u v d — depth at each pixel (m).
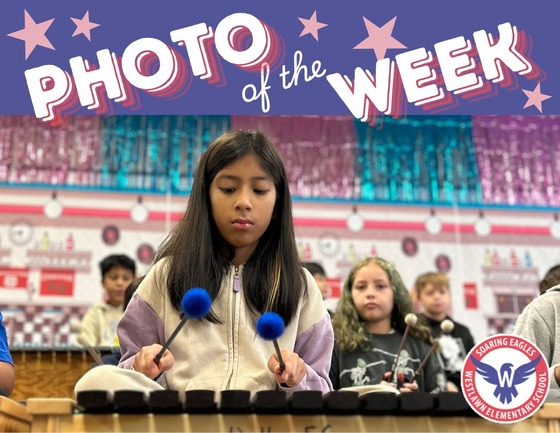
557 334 2.08
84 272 4.77
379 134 5.19
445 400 1.37
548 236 5.17
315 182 5.07
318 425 1.37
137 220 4.89
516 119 5.31
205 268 1.74
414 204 5.12
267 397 1.33
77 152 4.93
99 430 1.33
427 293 3.68
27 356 3.03
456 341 3.57
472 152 5.24
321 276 3.36
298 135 5.12
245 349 1.70
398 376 2.36
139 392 1.30
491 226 5.15
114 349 3.04
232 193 1.75
